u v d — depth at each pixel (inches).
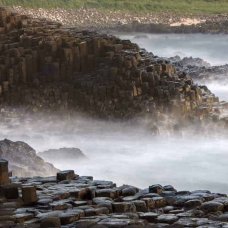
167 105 3075.8
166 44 6678.2
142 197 1673.2
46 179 1851.6
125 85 3147.1
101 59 3316.9
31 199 1627.7
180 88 3157.0
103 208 1577.3
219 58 5856.3
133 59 3262.8
